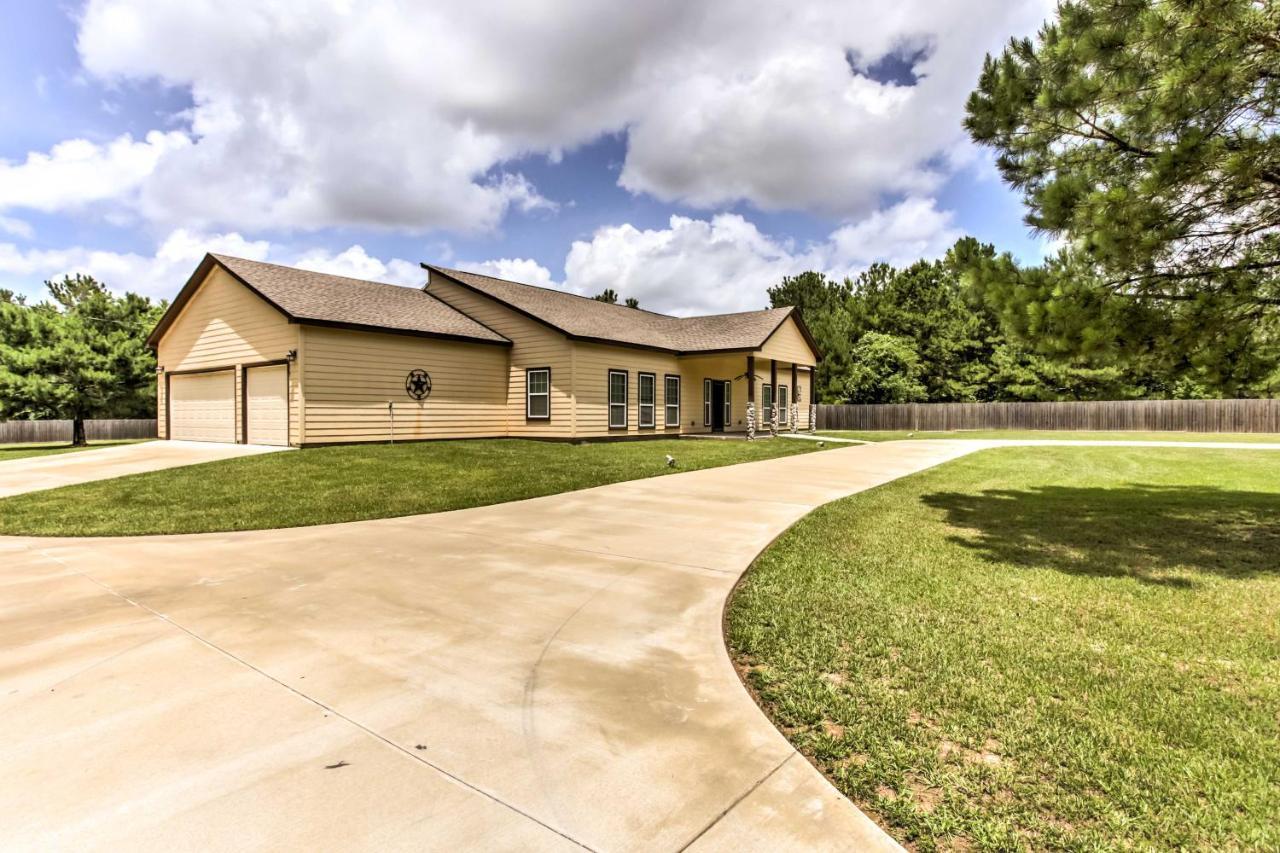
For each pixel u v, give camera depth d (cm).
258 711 279
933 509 790
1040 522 706
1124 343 593
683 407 2084
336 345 1424
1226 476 1103
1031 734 259
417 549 599
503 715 276
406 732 261
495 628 388
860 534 646
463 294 1897
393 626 392
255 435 1503
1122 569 517
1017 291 630
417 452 1315
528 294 2002
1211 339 586
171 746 248
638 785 222
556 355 1689
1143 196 538
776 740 255
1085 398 3167
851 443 1900
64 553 599
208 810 206
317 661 337
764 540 627
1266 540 618
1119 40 539
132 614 416
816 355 2544
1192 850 189
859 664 332
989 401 3341
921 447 1773
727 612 418
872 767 236
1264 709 279
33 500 863
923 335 3438
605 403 1769
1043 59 615
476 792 218
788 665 331
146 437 2994
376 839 192
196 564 550
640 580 493
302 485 955
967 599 440
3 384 1931
